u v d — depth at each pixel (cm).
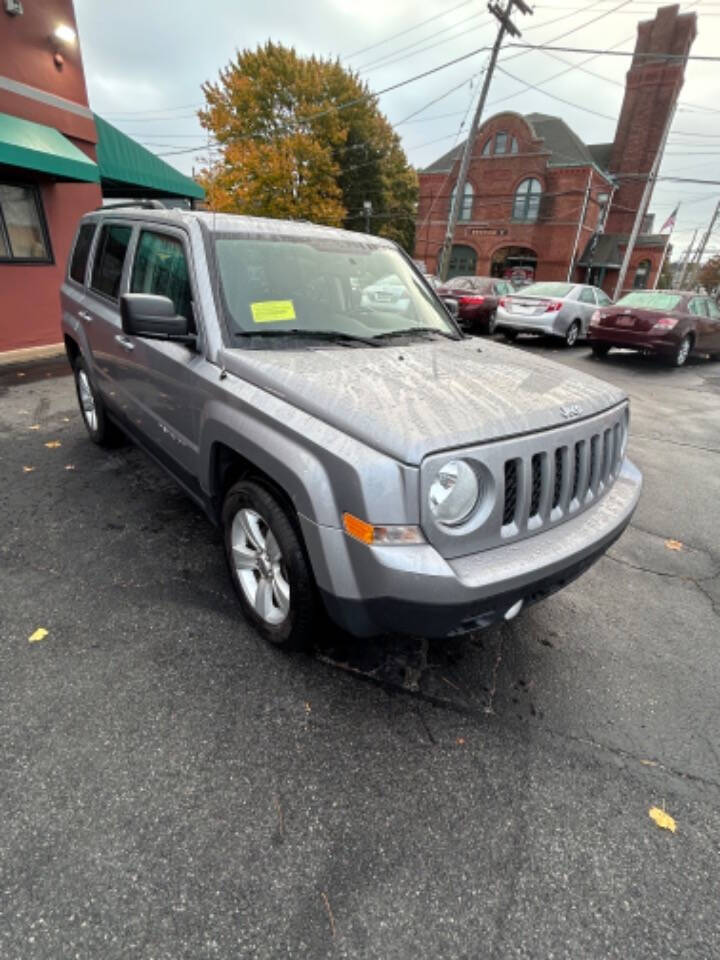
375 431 180
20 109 796
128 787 181
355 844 169
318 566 192
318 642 243
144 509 371
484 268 3469
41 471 425
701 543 382
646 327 1036
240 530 255
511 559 191
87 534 337
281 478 201
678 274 7869
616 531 230
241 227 285
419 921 150
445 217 3509
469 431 183
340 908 152
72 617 261
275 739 203
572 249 3222
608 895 160
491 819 180
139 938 141
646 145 3609
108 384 387
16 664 230
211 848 164
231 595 284
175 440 290
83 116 908
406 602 177
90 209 948
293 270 284
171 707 214
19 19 786
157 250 303
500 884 161
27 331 861
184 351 268
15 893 149
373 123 3419
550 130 3519
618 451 262
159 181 1117
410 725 214
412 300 331
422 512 175
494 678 242
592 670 252
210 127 2928
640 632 281
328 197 2970
